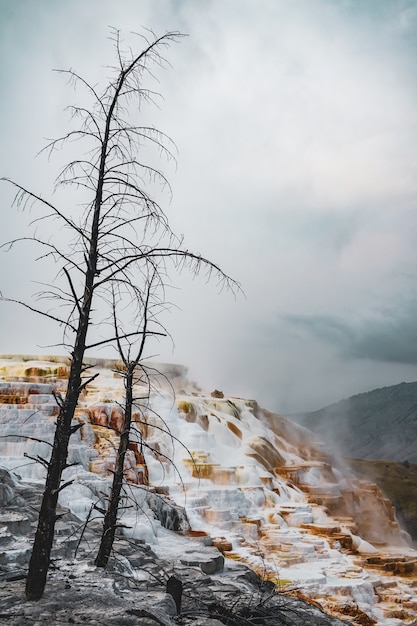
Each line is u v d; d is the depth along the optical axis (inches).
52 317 371.2
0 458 1085.1
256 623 460.4
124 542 653.9
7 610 348.2
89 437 1235.2
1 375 1609.3
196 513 1120.8
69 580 430.3
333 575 971.9
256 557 965.8
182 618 407.8
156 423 1408.7
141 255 380.5
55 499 370.9
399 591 980.6
